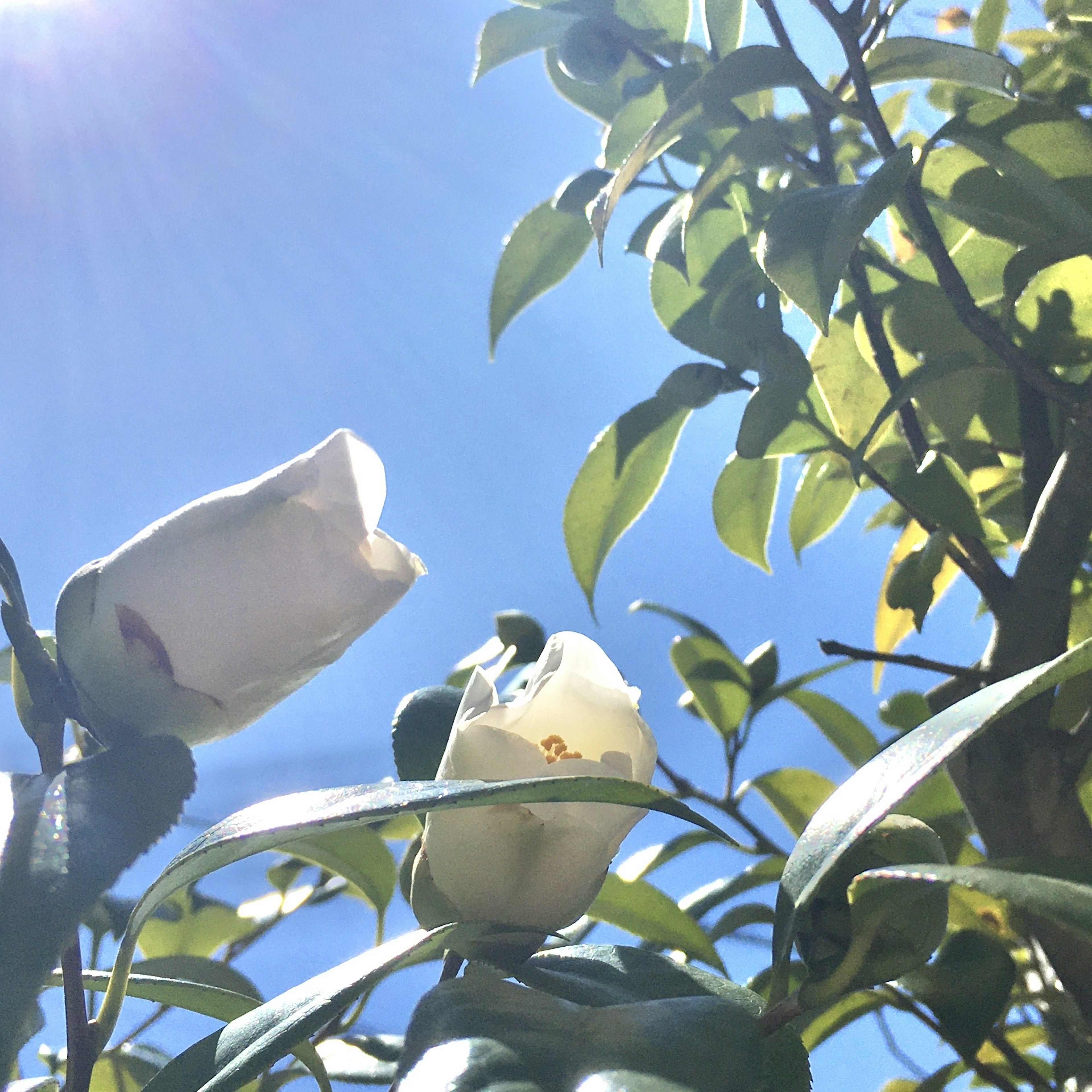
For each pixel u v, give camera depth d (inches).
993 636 10.9
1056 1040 10.2
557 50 15.0
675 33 13.9
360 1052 10.8
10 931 6.0
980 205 11.4
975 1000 8.5
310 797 6.6
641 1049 5.7
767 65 10.9
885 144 10.7
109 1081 10.8
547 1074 5.6
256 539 7.2
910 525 15.0
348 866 11.1
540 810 7.0
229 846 6.7
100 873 6.3
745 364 12.9
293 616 7.2
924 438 12.1
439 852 7.1
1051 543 10.5
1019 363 9.9
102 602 7.3
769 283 12.6
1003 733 10.1
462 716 7.5
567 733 7.6
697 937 10.8
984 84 11.6
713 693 14.7
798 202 9.8
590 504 13.9
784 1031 7.0
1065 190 10.6
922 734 6.5
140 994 8.3
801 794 14.6
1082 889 5.5
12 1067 5.6
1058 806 9.9
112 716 7.4
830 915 6.8
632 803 6.3
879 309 11.6
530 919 7.1
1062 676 5.9
